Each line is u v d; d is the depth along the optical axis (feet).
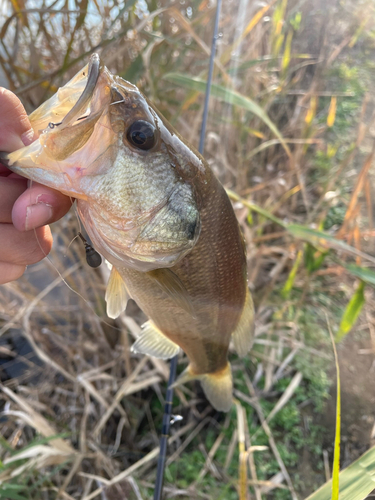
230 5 1.89
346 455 1.46
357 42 3.36
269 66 2.15
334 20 2.67
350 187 2.39
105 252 0.73
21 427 1.45
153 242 0.72
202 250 0.78
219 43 1.80
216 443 1.48
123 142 0.66
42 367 1.63
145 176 0.69
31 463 1.19
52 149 0.62
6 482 1.19
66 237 1.41
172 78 1.32
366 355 1.73
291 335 1.82
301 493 1.39
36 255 0.70
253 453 1.47
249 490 1.40
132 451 1.49
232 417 1.57
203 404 1.61
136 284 0.81
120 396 1.41
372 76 3.14
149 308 0.85
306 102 2.49
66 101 0.67
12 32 1.52
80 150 0.63
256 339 1.75
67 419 1.51
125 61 1.59
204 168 0.76
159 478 1.08
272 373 1.68
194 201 0.74
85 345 1.56
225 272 0.82
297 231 1.38
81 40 1.48
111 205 0.68
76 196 0.66
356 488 0.75
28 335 1.46
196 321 0.86
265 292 1.91
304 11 2.41
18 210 0.63
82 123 0.62
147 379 1.51
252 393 1.61
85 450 1.35
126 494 1.37
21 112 0.66
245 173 1.92
